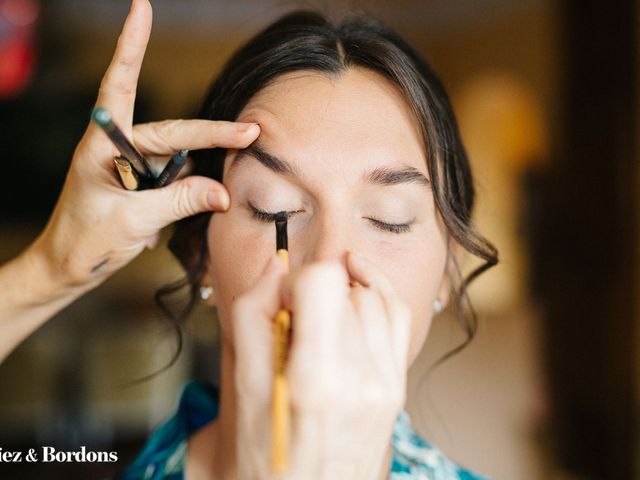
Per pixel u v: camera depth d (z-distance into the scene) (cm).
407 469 89
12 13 225
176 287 107
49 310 92
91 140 74
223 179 82
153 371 279
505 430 283
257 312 53
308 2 104
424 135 81
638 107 263
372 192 77
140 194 77
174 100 423
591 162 287
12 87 231
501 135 344
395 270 78
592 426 279
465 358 313
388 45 82
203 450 87
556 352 300
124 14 392
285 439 49
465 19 404
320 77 79
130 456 267
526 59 346
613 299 276
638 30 262
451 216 85
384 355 53
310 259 75
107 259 84
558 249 305
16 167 326
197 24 422
